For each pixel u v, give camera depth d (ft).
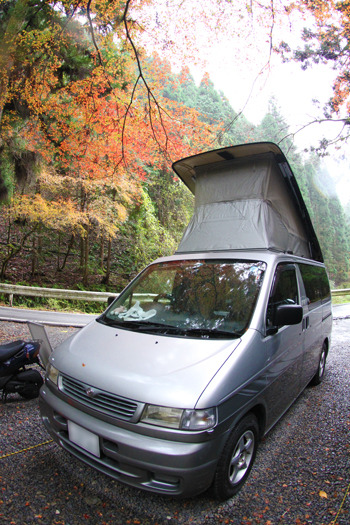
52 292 34.65
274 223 13.70
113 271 58.08
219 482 7.66
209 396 7.23
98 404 7.88
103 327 10.61
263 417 9.51
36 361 13.97
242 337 8.98
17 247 45.60
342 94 28.14
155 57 23.93
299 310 9.77
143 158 32.07
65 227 43.86
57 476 8.93
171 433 6.97
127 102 26.86
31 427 11.50
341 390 16.08
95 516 7.61
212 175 15.12
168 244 55.31
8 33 19.66
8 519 7.32
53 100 29.50
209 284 11.05
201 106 81.51
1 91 19.70
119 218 42.47
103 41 24.77
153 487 7.07
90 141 30.99
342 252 177.47
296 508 8.05
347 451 10.65
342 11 20.65
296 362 12.08
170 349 8.61
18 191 36.32
